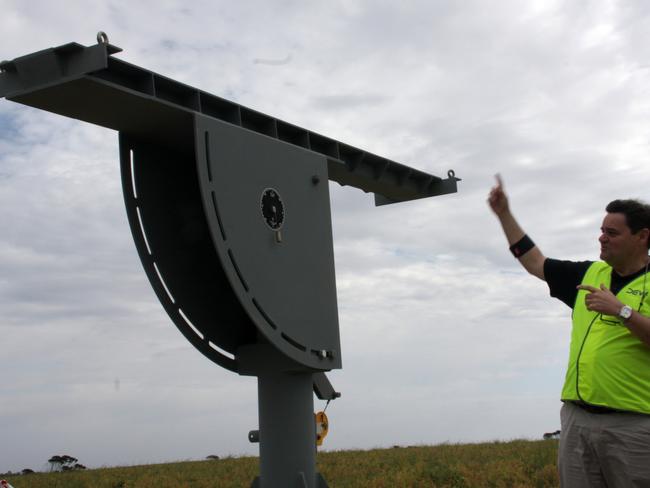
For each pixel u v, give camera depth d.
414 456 13.40
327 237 6.14
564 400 2.93
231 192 5.28
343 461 12.85
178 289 5.86
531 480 8.92
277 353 5.73
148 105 4.93
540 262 3.23
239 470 12.63
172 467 14.73
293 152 5.95
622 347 2.77
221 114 5.58
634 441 2.72
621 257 2.88
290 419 5.70
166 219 5.85
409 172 7.32
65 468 15.97
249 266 5.31
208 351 5.97
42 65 4.52
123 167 5.51
